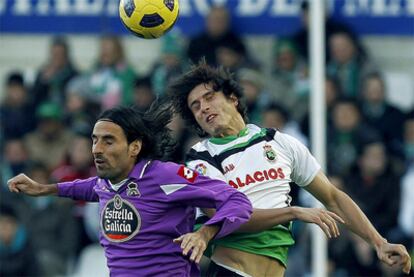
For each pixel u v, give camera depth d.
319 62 37.12
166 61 44.09
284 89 45.78
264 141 23.33
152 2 23.80
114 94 45.28
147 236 21.52
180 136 39.75
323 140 36.78
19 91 46.88
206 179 21.61
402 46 47.19
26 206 42.09
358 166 41.53
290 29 46.41
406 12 45.84
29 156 45.34
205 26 45.88
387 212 40.53
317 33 37.34
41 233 41.59
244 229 22.31
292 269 39.38
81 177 41.56
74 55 49.31
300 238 39.78
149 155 22.00
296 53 45.94
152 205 21.48
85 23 46.69
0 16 46.62
